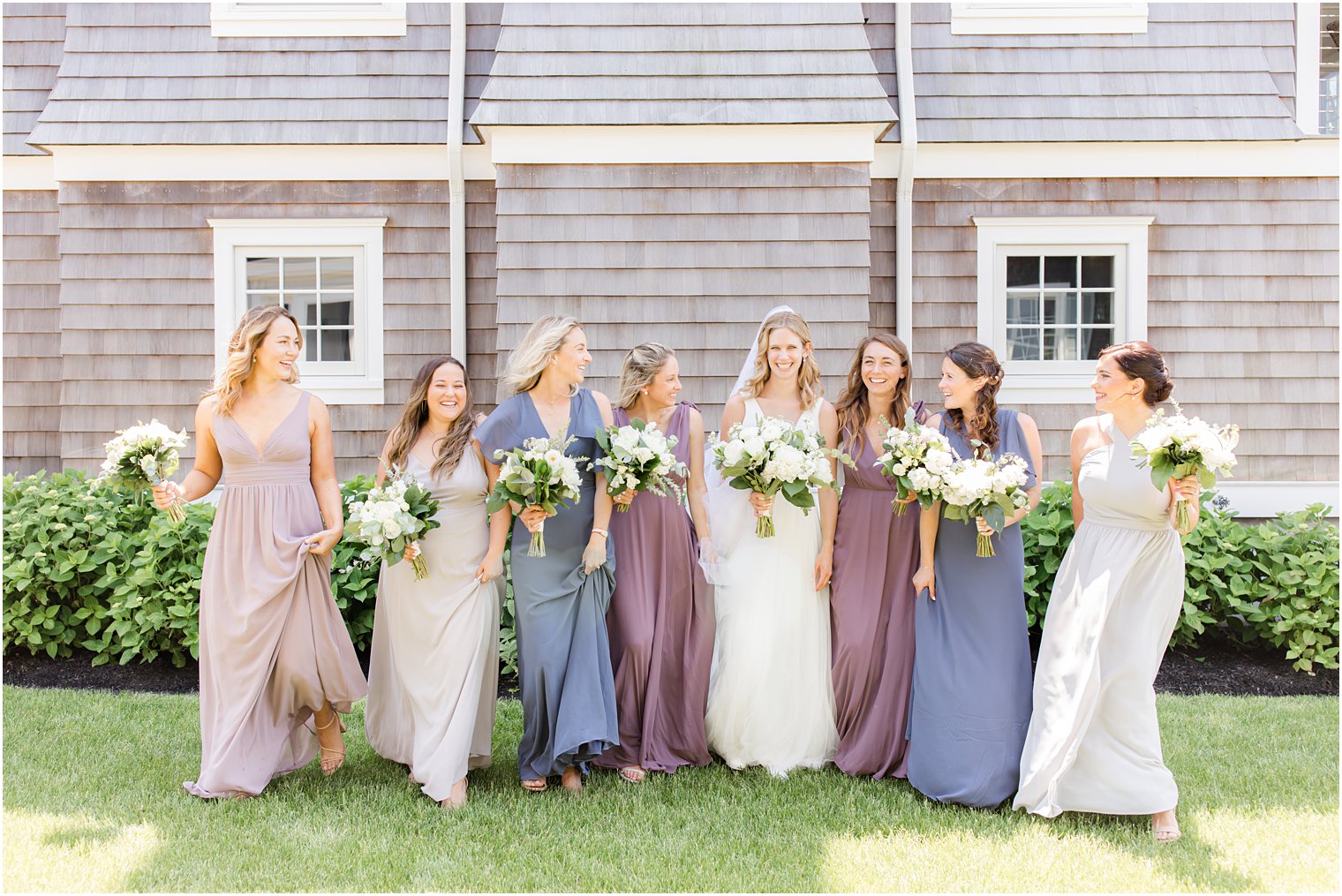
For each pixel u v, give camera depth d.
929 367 6.47
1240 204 6.44
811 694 3.81
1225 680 4.92
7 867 2.94
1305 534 5.08
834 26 6.13
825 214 6.00
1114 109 6.39
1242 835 3.19
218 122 6.34
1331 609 4.86
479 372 6.47
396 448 3.70
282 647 3.54
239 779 3.43
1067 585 3.44
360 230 6.44
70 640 5.10
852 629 3.76
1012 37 6.54
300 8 6.48
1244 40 6.51
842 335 6.00
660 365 3.77
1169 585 3.32
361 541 3.44
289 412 3.64
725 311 6.02
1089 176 6.43
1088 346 6.54
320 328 6.47
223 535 3.54
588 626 3.54
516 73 6.00
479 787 3.62
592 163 5.99
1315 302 6.43
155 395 6.40
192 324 6.41
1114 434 3.42
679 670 3.82
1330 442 6.42
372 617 4.98
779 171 6.02
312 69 6.47
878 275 6.48
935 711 3.53
